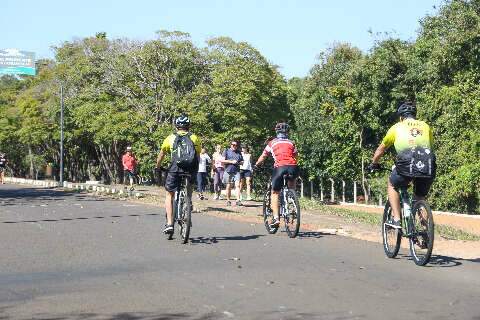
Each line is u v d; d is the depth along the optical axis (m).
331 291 6.31
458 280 6.89
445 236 13.77
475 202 29.39
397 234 8.25
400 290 6.36
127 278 7.05
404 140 7.99
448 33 31.41
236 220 13.98
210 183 33.69
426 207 7.70
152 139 42.12
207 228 12.22
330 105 42.84
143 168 43.72
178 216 10.12
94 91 48.22
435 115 32.34
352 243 9.95
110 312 5.52
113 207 18.78
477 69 30.42
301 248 9.37
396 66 37.00
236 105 43.09
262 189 46.84
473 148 28.41
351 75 38.81
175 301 5.91
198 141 10.27
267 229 11.44
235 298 6.02
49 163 66.38
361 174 40.78
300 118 46.56
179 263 8.04
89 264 8.04
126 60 44.81
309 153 45.03
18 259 8.47
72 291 6.39
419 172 7.88
